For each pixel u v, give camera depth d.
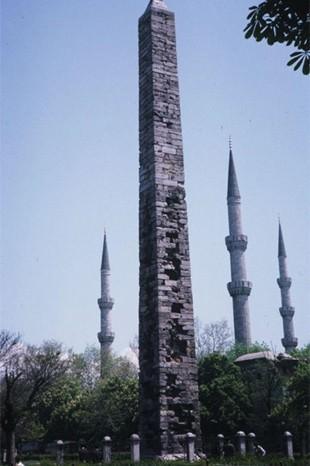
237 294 94.94
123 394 68.56
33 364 43.78
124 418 66.75
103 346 109.00
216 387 58.59
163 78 31.72
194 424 27.42
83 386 85.50
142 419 28.03
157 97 31.22
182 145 31.17
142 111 32.06
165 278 28.83
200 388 59.06
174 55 32.47
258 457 32.78
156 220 29.39
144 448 27.45
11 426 30.70
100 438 68.19
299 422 53.97
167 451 26.50
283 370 67.12
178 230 29.84
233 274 96.56
